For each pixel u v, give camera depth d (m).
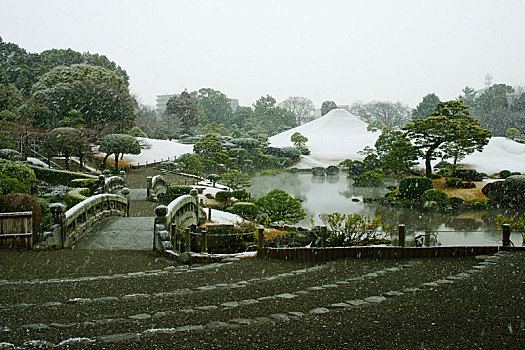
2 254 8.37
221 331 4.11
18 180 14.30
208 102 99.06
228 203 23.11
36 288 6.05
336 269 8.01
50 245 9.23
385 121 113.75
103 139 34.09
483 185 32.97
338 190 37.47
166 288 6.27
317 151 74.44
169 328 4.21
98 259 8.50
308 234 14.73
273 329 4.19
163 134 67.44
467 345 3.81
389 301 5.32
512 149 56.59
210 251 12.77
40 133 29.97
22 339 3.84
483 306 5.07
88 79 40.47
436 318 4.59
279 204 18.92
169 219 10.76
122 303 5.25
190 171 37.38
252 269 8.03
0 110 35.22
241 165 54.09
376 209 27.05
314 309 4.92
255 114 103.62
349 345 3.79
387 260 9.12
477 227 21.06
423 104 83.81
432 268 7.97
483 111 80.81
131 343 3.76
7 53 53.59
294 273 7.56
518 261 8.31
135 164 40.12
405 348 3.73
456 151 37.56
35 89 39.53
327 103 126.81
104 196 12.95
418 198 29.59
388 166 39.00
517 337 4.02
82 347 3.65
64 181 21.95
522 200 28.20
